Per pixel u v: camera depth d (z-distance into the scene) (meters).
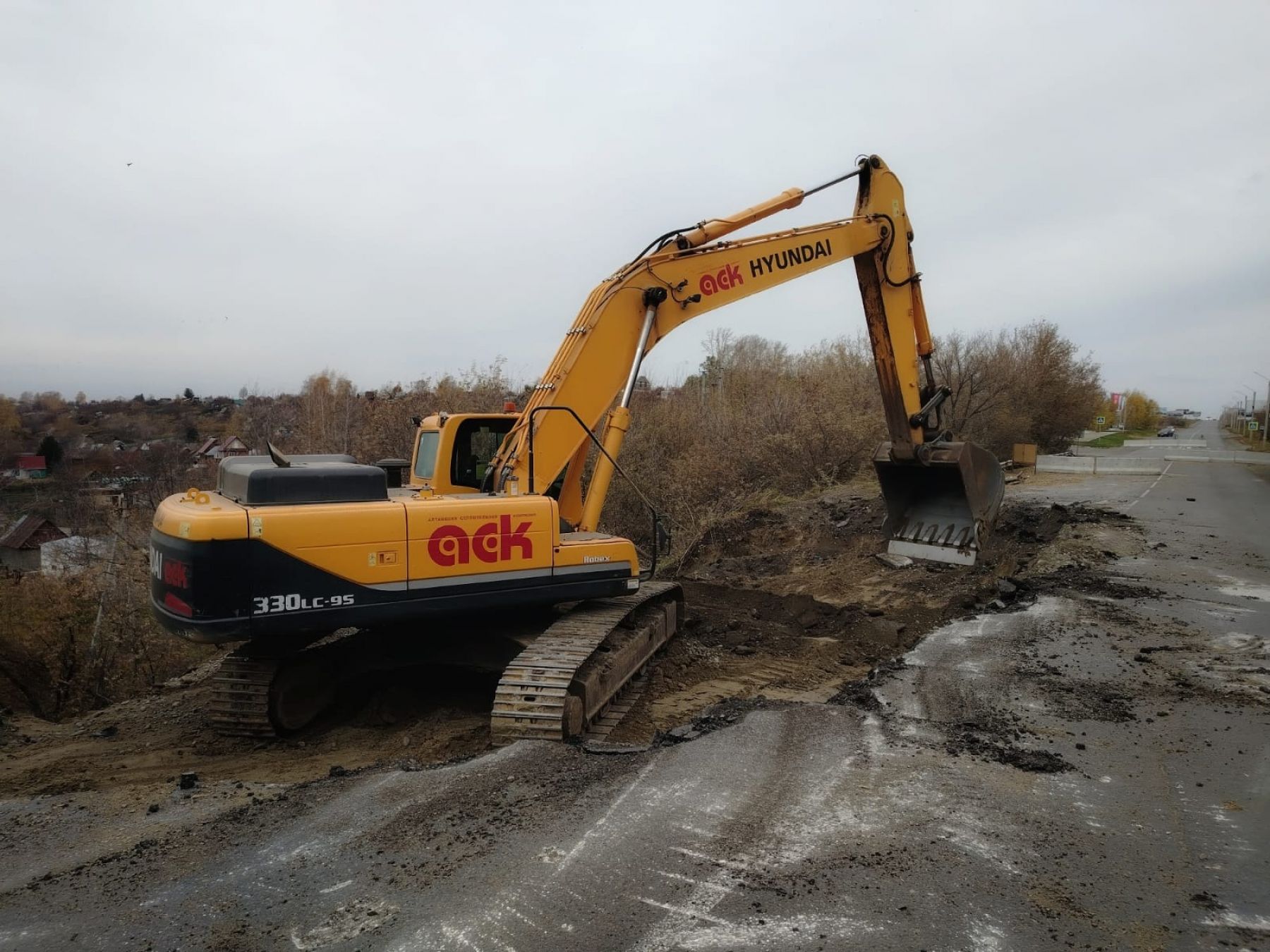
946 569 11.83
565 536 6.98
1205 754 4.78
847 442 22.05
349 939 3.00
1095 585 9.45
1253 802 4.14
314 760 5.86
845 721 5.29
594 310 7.39
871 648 8.61
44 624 15.17
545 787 4.30
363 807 4.13
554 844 3.66
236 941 3.01
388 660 6.96
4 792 5.31
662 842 3.66
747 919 3.06
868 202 9.28
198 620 5.25
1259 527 13.55
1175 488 20.59
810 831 3.77
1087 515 14.88
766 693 7.25
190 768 5.77
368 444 21.81
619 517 17.98
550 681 5.37
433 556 5.95
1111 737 5.06
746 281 8.21
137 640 15.54
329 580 5.59
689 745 4.88
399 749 6.02
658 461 20.55
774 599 10.85
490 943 2.93
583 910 3.13
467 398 21.59
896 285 9.46
